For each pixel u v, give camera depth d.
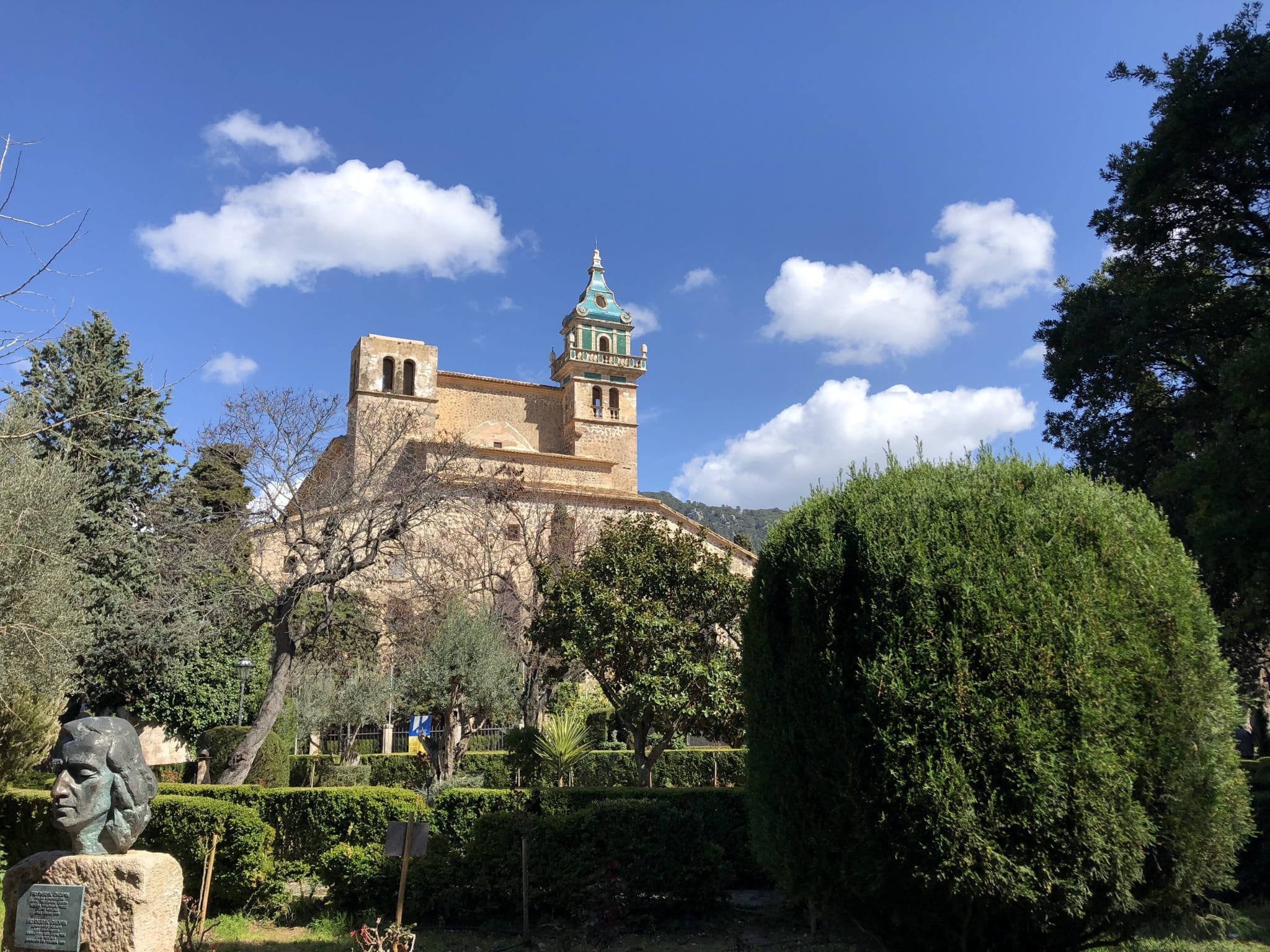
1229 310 15.24
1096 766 4.87
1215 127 14.44
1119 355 16.03
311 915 9.68
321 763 24.89
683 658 13.33
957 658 5.20
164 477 23.14
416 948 8.48
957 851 4.96
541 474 44.34
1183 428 16.70
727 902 10.08
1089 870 4.85
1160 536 5.75
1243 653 16.33
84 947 5.91
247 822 9.69
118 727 6.49
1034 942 5.48
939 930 5.57
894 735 5.25
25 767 11.84
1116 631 5.23
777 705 6.08
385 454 22.05
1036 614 5.21
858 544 5.91
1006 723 5.05
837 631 5.83
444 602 23.08
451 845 9.98
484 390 52.88
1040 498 5.78
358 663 26.00
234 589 18.27
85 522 20.09
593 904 8.72
